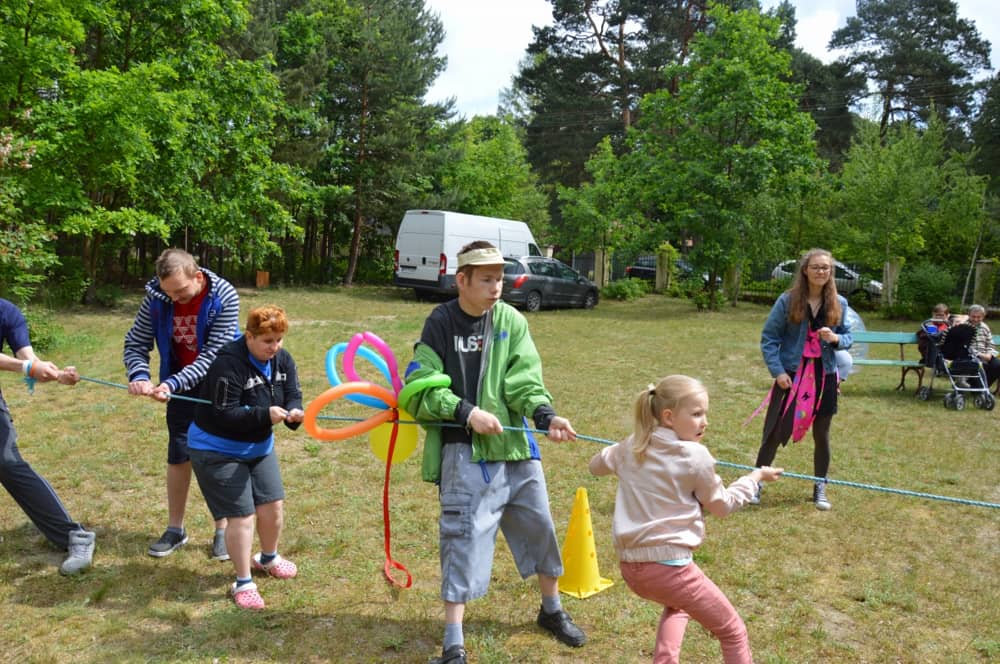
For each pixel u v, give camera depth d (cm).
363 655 334
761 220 2077
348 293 2328
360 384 354
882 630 370
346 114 2614
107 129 1328
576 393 924
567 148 4219
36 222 1141
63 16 1302
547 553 346
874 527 506
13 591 384
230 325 409
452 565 319
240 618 361
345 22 2644
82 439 657
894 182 2005
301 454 643
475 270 330
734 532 491
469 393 334
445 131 2848
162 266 387
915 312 1977
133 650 332
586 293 2141
